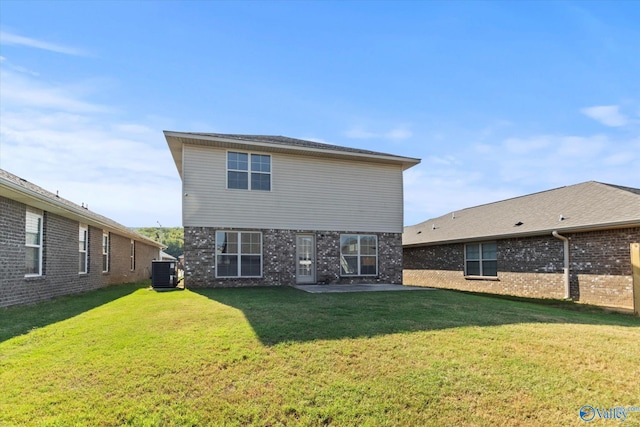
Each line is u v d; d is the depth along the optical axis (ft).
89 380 13.05
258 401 11.94
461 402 12.22
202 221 41.73
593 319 25.55
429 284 63.41
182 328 19.70
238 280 42.70
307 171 46.80
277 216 44.88
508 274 47.60
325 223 47.09
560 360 15.80
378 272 49.08
